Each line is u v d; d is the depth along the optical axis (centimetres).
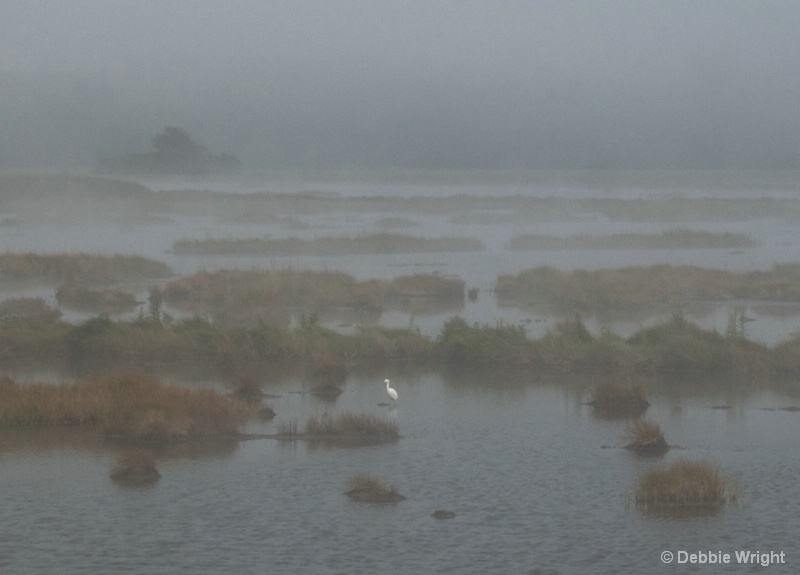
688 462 2592
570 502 2461
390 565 2050
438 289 6450
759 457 2884
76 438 3038
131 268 7338
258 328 4594
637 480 2606
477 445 3003
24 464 2745
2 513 2341
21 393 3253
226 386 3778
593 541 2194
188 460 2817
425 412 3453
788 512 2392
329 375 4053
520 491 2548
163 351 4378
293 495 2500
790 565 2062
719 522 2323
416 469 2741
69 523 2278
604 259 8900
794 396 3744
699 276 6725
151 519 2309
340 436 3102
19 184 17100
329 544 2167
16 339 4419
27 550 2116
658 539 2212
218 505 2414
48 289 6625
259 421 3297
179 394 3281
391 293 6397
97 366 4188
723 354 4150
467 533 2241
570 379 4053
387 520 2322
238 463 2789
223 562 2061
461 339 4394
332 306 5991
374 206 17012
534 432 3175
